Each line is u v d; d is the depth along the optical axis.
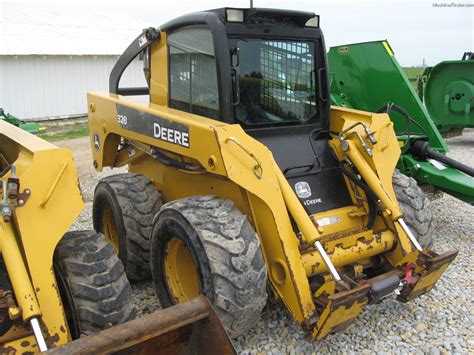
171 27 4.14
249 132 3.73
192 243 3.14
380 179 3.84
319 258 3.35
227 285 3.01
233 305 3.02
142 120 4.04
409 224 3.97
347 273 3.70
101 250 2.90
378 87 6.34
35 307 2.38
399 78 6.07
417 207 4.00
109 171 9.95
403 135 5.79
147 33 4.39
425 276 3.36
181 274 3.58
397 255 3.77
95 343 2.06
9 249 2.50
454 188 5.22
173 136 3.63
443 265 3.41
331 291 3.04
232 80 3.63
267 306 3.85
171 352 2.52
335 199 3.86
